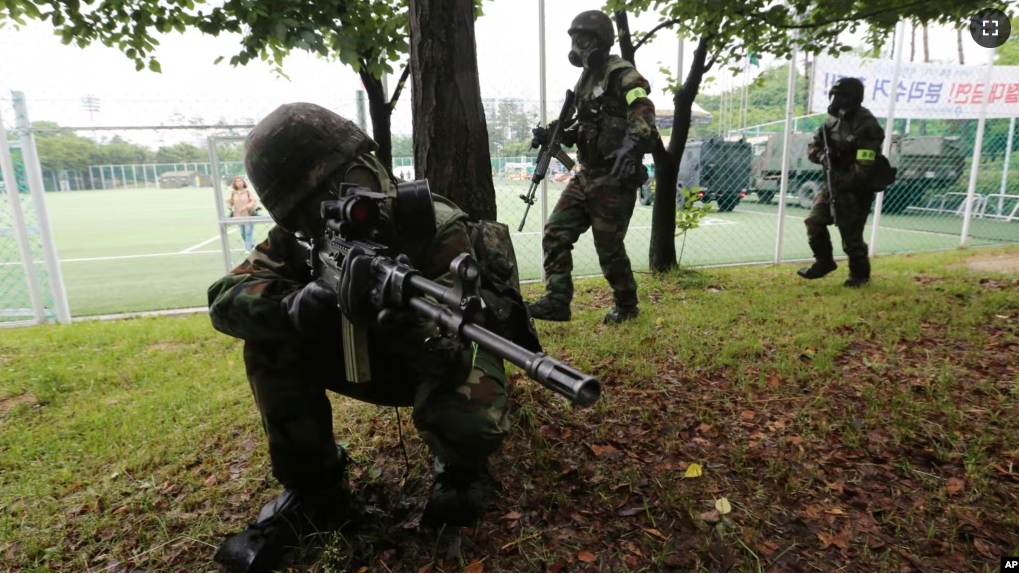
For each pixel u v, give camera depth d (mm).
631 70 4703
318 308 1864
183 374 4551
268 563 2234
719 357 4160
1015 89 10172
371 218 1782
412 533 2389
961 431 3055
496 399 2162
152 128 6605
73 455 3316
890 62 9492
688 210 7754
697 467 2766
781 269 8297
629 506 2545
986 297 5652
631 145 4504
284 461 2273
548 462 2859
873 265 8406
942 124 15156
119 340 5617
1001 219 13219
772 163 16078
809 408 3379
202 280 9773
